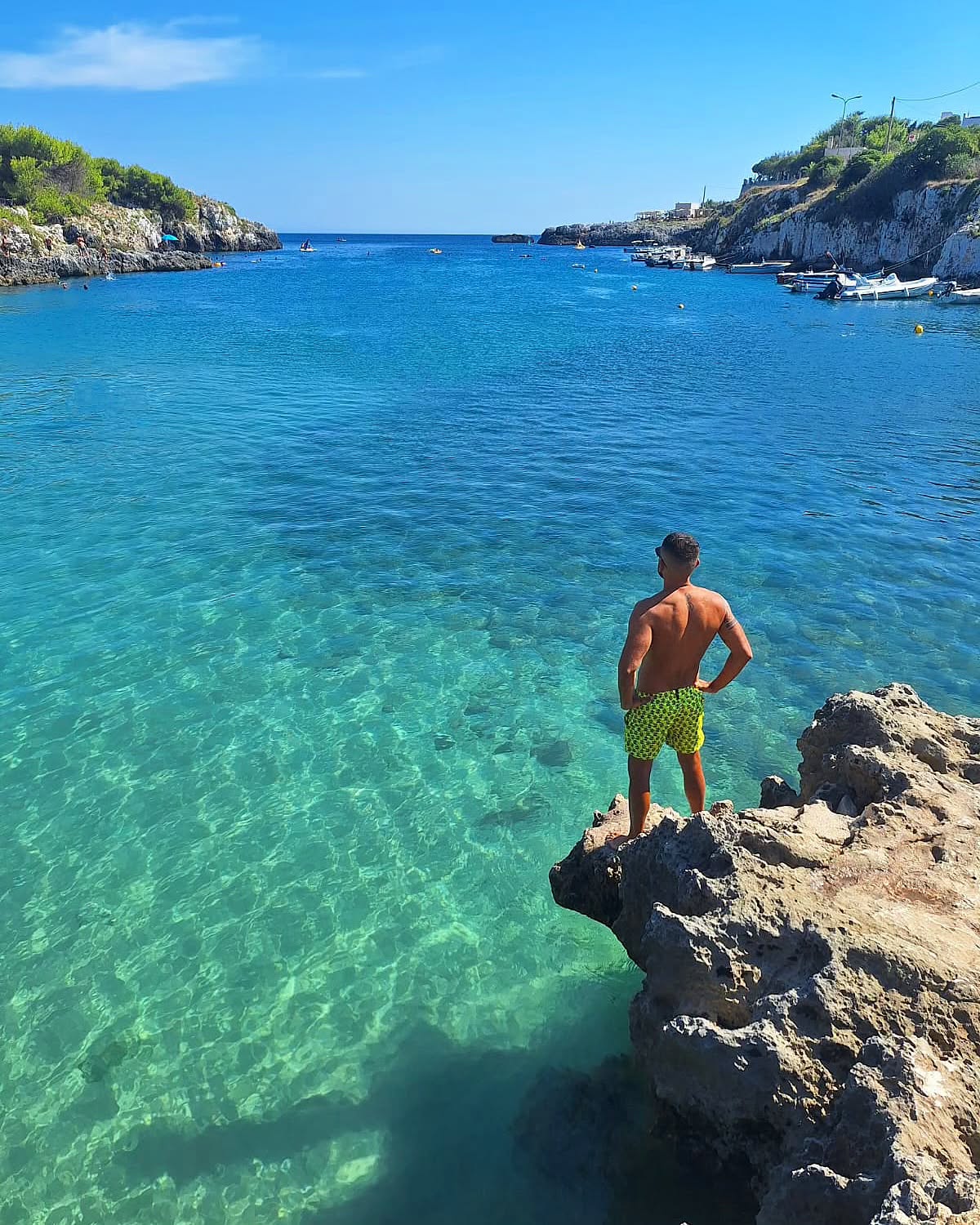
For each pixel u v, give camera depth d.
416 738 8.77
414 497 16.53
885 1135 3.17
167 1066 5.25
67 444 19.94
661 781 8.12
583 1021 5.55
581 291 75.31
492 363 33.41
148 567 12.91
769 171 140.50
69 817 7.51
